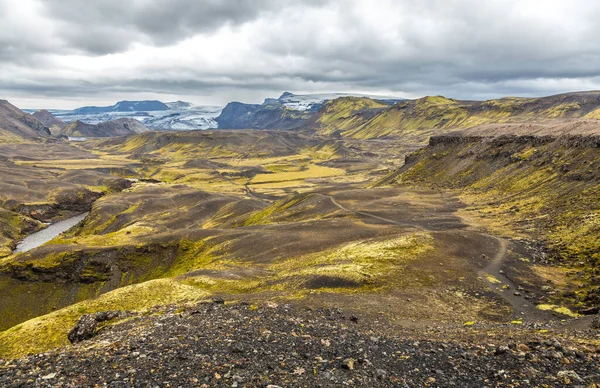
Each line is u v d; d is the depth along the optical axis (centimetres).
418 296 5075
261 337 2423
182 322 2983
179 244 14562
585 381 1616
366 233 10250
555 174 11788
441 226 10344
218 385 1655
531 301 4922
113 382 1656
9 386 1612
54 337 5156
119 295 6153
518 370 1809
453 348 2269
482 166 16525
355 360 2012
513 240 8044
